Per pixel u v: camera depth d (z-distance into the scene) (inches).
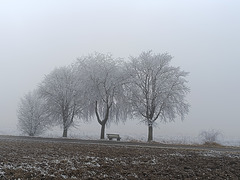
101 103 1578.5
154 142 1246.9
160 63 1512.1
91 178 415.2
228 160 650.2
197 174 484.1
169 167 532.4
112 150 770.8
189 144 1220.5
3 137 1209.4
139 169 497.4
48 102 1619.1
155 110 1486.2
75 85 1598.2
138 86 1517.0
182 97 1497.3
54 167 476.7
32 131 1654.8
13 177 398.6
